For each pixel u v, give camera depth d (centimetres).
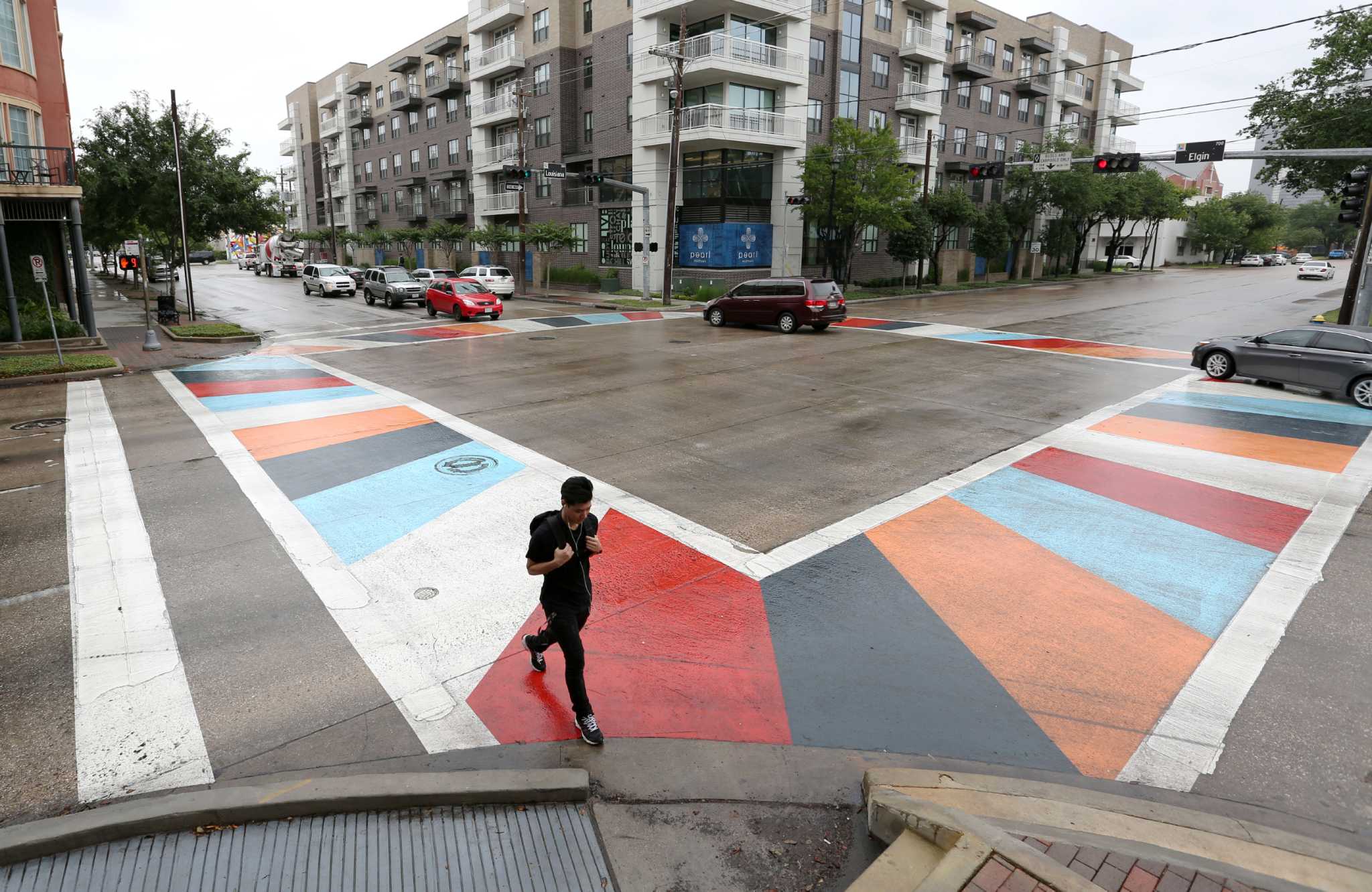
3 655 579
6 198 2031
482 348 2161
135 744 480
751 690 546
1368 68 2503
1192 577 723
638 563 748
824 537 812
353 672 562
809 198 3844
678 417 1320
